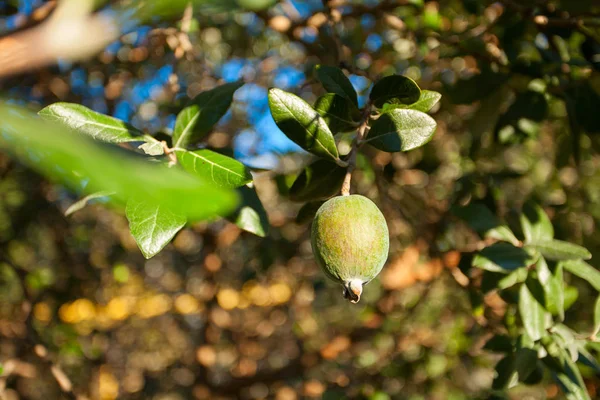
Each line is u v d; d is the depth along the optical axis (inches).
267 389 51.3
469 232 34.5
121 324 61.9
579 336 22.3
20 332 41.3
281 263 44.9
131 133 18.0
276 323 57.7
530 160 45.6
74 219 48.0
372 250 15.4
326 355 42.3
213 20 38.2
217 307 49.2
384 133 17.8
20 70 6.3
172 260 63.2
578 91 26.1
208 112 19.1
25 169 40.9
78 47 6.4
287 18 32.8
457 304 41.1
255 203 19.2
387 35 37.3
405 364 37.7
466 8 29.0
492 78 26.7
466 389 45.4
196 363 48.2
